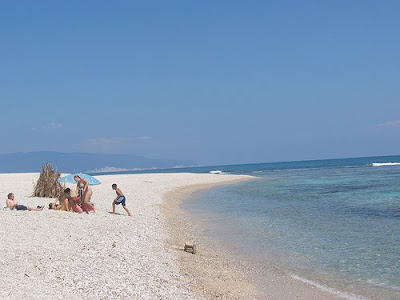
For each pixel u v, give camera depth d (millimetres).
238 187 48938
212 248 16094
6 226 16078
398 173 67625
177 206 30203
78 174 29844
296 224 21016
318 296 10703
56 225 16797
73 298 8766
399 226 19578
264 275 12500
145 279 10781
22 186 38688
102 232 16469
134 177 65188
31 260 11438
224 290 10844
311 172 88438
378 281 11680
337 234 18172
